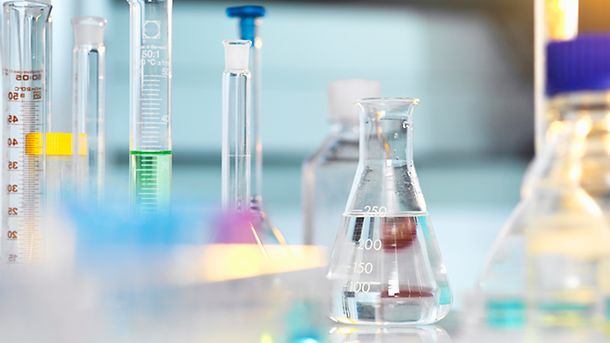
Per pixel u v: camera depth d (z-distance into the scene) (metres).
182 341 0.70
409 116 1.03
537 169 0.92
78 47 1.25
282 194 4.35
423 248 0.99
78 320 0.69
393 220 0.98
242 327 0.72
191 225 0.71
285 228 3.63
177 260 0.70
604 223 0.86
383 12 4.60
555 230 0.86
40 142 1.18
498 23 4.71
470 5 4.65
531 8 4.65
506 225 0.94
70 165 1.22
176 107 4.22
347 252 0.99
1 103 1.27
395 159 1.01
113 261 0.69
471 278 2.47
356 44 4.57
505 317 0.87
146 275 0.69
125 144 3.64
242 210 1.08
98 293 0.69
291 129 4.43
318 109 4.47
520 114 4.71
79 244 0.70
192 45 4.24
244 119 1.15
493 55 4.73
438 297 0.98
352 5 4.52
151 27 1.15
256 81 1.39
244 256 0.73
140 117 1.14
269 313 0.73
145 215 0.71
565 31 1.14
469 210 4.61
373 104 1.02
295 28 4.49
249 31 1.39
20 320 0.70
